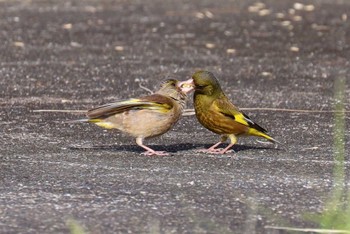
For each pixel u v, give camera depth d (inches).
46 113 584.1
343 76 732.7
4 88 669.3
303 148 494.3
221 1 1254.3
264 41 916.0
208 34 960.3
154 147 493.7
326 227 355.6
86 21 1040.8
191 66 777.6
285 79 721.0
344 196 399.9
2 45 864.3
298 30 989.2
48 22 1024.9
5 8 1140.5
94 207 381.1
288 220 365.4
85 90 669.3
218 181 422.9
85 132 529.7
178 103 465.4
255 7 1189.7
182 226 358.0
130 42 900.6
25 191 403.9
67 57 810.2
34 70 743.7
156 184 416.8
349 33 968.3
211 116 468.1
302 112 595.8
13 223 359.9
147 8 1170.0
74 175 431.8
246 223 361.7
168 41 909.8
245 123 470.0
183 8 1175.0
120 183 418.0
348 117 577.3
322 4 1214.9
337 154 479.5
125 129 463.2
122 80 710.5
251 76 733.3
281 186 415.2
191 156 472.7
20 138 512.1
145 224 359.9
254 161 462.6
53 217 367.9
